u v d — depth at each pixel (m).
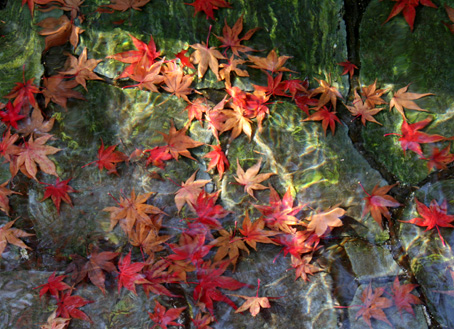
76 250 2.03
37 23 2.20
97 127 2.12
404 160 2.19
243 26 2.26
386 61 2.29
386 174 2.18
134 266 1.97
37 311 1.93
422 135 2.18
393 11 2.28
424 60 2.25
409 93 2.22
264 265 2.04
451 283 2.03
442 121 2.17
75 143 2.08
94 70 2.16
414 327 1.98
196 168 2.12
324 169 2.14
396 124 2.23
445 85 2.21
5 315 1.92
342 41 2.32
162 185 2.08
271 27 2.27
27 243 2.02
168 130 2.13
